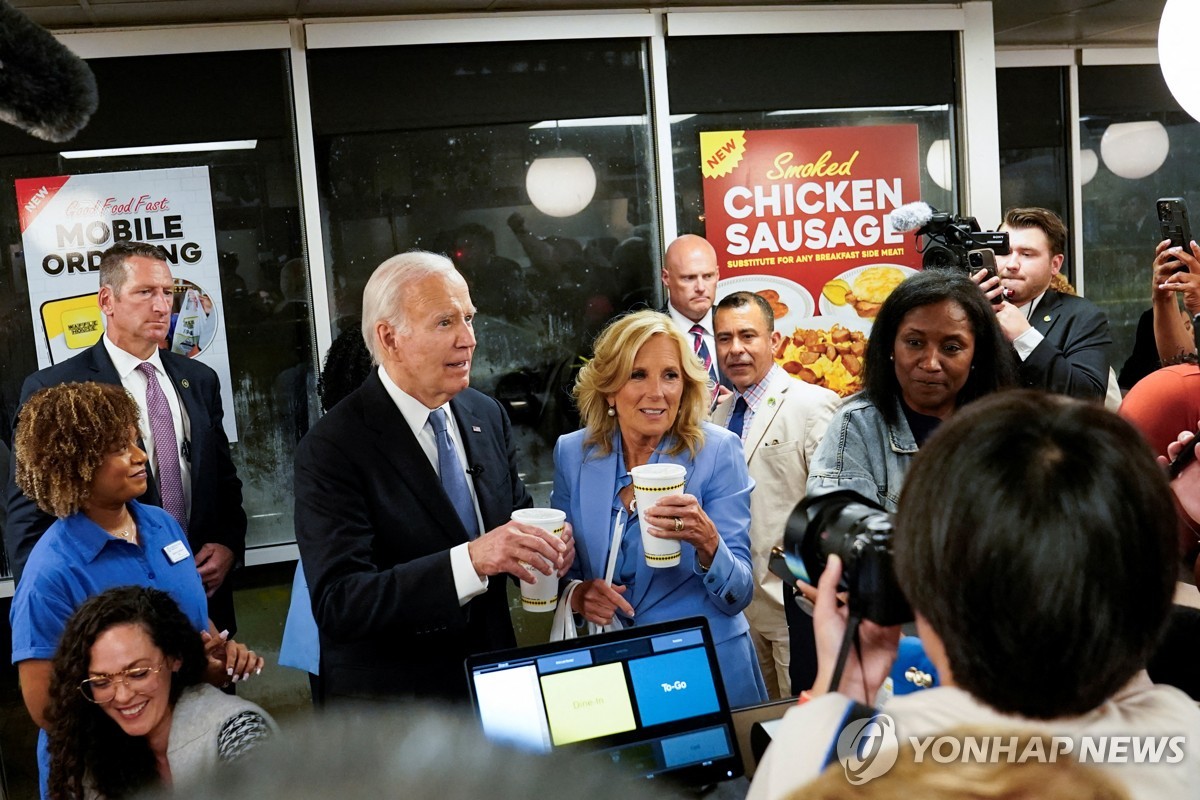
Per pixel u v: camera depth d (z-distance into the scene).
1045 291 3.76
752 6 4.51
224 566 3.49
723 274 4.60
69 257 4.07
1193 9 1.74
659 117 4.48
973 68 4.77
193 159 4.14
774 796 0.70
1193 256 2.82
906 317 2.07
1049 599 0.64
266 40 4.11
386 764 0.22
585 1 4.29
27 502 2.95
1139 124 6.10
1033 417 0.71
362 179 4.29
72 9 3.81
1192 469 1.56
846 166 4.70
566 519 2.26
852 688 0.83
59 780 2.01
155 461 3.45
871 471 2.13
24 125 0.98
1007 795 0.49
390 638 2.10
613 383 2.20
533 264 4.47
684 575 2.16
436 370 2.09
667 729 1.57
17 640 2.35
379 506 2.10
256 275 4.23
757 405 3.35
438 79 4.31
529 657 1.57
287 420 4.30
